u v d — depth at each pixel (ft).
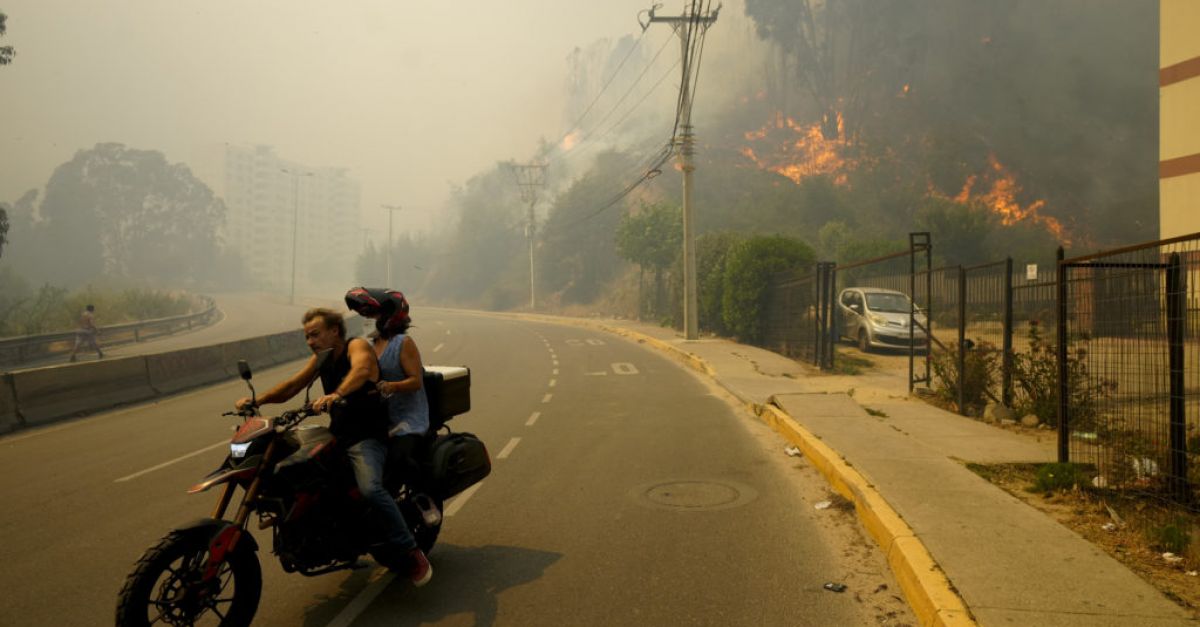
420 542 17.24
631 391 50.31
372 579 16.56
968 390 37.32
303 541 13.73
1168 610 12.87
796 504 22.16
